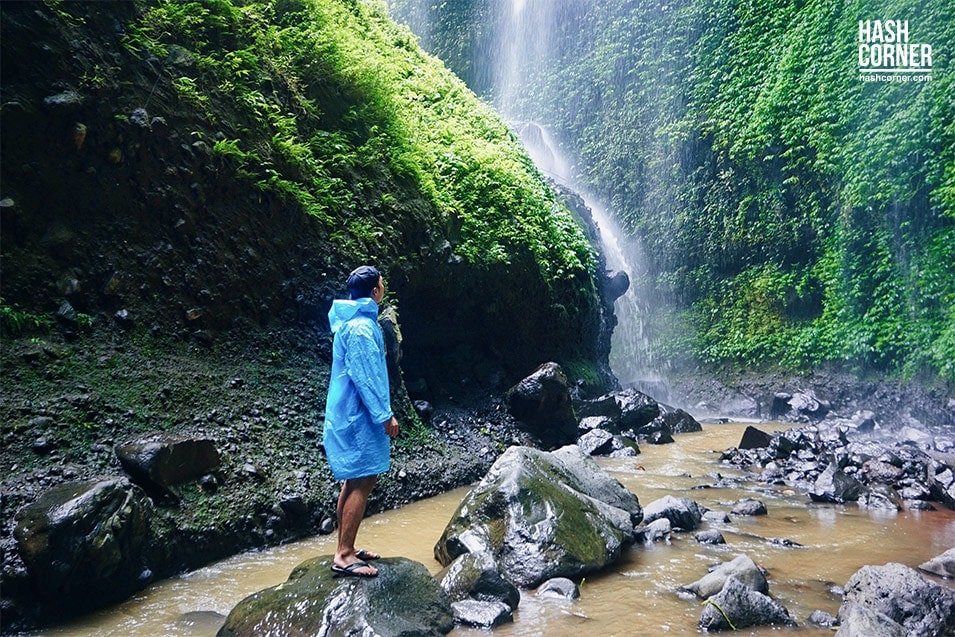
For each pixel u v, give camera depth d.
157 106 7.71
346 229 9.66
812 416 17.41
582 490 7.04
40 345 6.27
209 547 5.97
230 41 9.38
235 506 6.36
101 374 6.48
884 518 7.89
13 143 6.52
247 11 9.91
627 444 11.79
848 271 18.77
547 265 13.51
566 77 27.14
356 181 10.25
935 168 17.39
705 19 23.33
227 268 8.09
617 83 25.39
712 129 22.14
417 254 10.66
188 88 8.05
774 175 20.67
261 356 8.13
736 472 10.33
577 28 27.27
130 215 7.36
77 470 5.61
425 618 4.58
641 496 8.60
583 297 15.04
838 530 7.33
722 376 20.52
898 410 16.97
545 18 28.28
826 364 18.70
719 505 8.28
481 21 31.02
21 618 4.69
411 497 8.23
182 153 7.85
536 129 25.97
